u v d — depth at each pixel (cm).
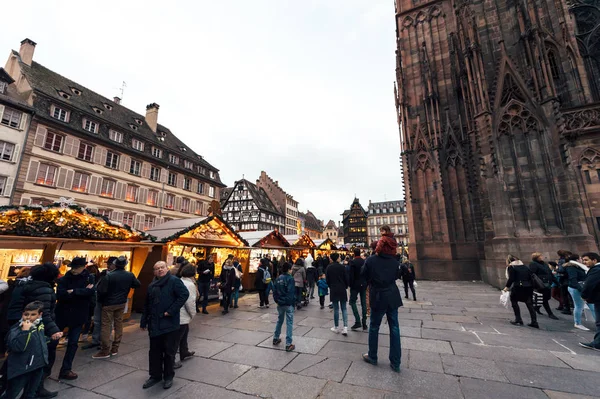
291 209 7331
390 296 418
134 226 2962
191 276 462
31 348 297
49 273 374
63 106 2433
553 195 1140
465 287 1345
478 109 1366
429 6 2116
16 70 2411
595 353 461
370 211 9188
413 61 2112
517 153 1230
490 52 1405
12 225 541
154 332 365
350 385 360
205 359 459
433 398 327
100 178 2650
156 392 352
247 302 1033
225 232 1121
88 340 586
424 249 1767
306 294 952
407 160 1920
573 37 1249
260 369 416
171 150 3575
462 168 1780
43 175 2233
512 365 418
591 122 1127
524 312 784
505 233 1198
